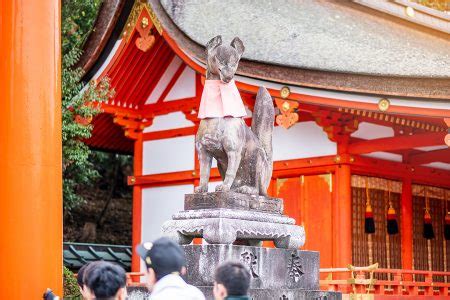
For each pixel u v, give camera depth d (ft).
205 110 32.76
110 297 20.79
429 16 67.46
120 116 74.95
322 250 65.92
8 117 29.71
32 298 29.17
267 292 31.40
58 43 31.17
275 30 62.49
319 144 66.59
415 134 62.80
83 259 79.87
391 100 53.21
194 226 31.45
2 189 29.48
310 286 33.94
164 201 75.36
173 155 74.49
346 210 64.69
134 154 77.36
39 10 30.45
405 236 70.54
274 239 33.53
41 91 30.17
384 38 62.18
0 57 30.09
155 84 75.25
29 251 29.30
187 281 30.89
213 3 66.18
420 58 57.77
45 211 29.81
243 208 32.30
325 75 55.21
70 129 60.39
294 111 58.95
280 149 69.10
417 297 63.57
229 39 61.77
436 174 73.26
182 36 63.05
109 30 65.72
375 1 66.64
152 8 64.80
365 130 66.28
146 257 21.02
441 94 51.52
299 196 67.72
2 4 30.30
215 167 70.79
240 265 20.58
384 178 69.31
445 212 75.25
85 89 67.36
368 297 58.95
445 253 74.74
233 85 33.06
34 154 29.78
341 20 64.95
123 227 107.34
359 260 66.08
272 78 57.26
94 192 108.17
